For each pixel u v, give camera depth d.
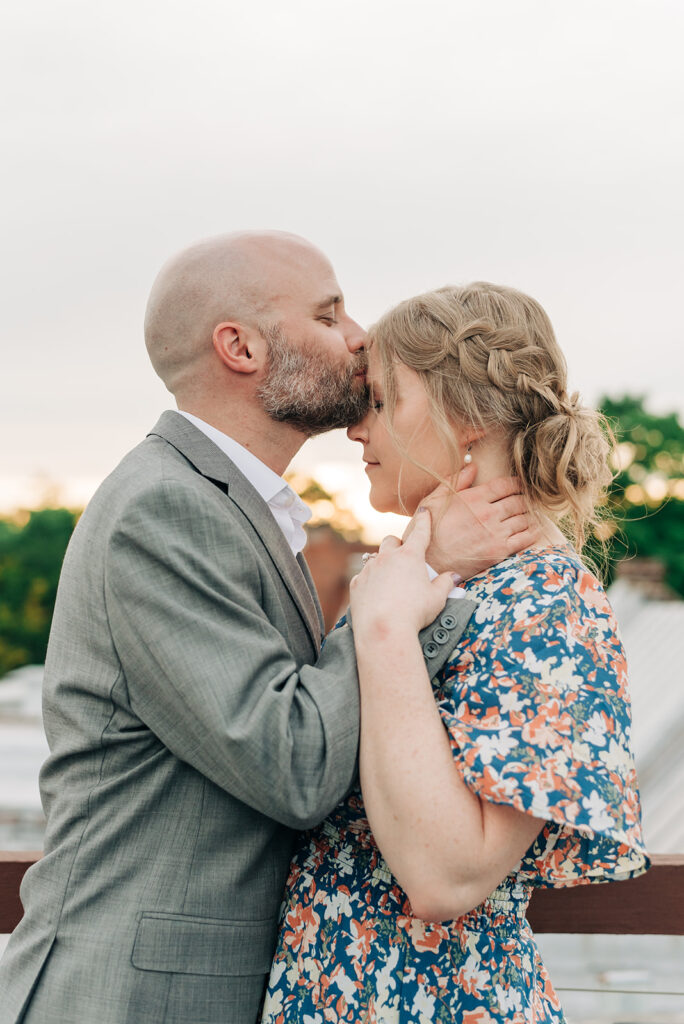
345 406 1.75
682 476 34.44
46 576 25.08
